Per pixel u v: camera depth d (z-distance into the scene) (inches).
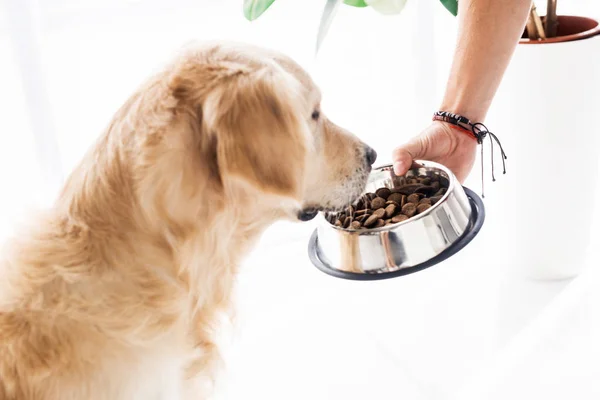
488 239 81.7
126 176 38.3
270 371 66.7
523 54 59.6
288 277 82.0
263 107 37.0
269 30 89.0
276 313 75.7
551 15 62.2
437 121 57.1
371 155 49.1
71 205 39.3
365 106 95.7
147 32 84.2
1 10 72.1
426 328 69.1
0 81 75.2
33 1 65.7
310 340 70.5
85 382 37.2
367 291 77.3
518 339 64.8
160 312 39.7
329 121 47.3
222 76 37.9
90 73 81.7
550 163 63.9
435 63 92.4
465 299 72.1
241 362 68.0
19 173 74.7
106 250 38.4
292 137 37.7
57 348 36.7
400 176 55.3
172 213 38.7
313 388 63.8
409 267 47.2
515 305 69.5
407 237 46.9
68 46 81.4
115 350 38.2
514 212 68.6
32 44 66.6
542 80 59.9
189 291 40.5
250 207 41.8
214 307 42.8
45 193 71.7
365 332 70.4
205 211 39.5
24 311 36.9
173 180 38.2
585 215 67.7
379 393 61.9
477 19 54.2
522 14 53.7
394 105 96.5
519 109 62.2
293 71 42.2
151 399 40.1
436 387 61.4
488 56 54.7
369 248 47.7
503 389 59.3
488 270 76.1
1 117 75.5
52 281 37.4
